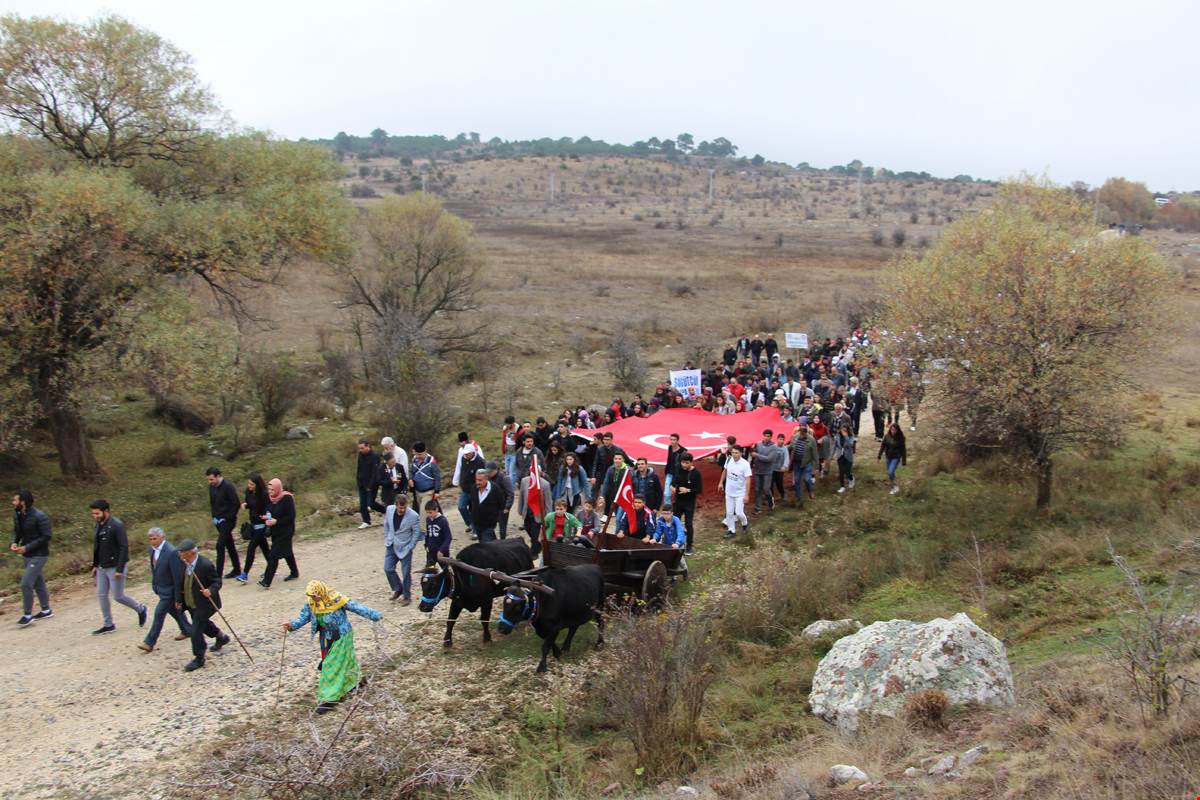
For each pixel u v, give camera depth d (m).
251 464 22.98
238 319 24.91
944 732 7.61
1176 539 13.55
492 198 144.12
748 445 18.52
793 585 12.46
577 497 16.61
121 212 19.42
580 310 51.50
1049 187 22.00
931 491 18.38
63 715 9.75
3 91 21.02
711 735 8.56
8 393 18.20
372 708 8.57
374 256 35.75
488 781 8.16
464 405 30.98
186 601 10.81
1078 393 15.30
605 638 10.69
